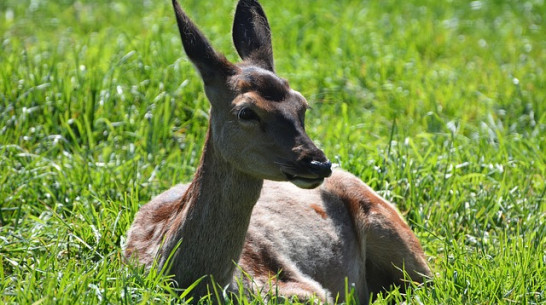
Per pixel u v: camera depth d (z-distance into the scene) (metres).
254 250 9.48
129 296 8.29
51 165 11.66
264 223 9.86
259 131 8.43
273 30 18.12
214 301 8.68
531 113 14.84
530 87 16.36
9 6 20.41
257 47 9.49
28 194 11.30
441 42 18.61
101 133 13.16
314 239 10.11
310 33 18.42
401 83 15.96
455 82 16.42
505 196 11.70
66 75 13.62
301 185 8.31
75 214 10.67
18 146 12.09
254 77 8.65
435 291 9.14
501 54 18.44
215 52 8.81
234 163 8.55
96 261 9.84
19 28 18.83
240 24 9.69
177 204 9.29
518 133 14.51
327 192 10.72
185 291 8.48
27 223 10.56
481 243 10.38
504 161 12.74
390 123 14.62
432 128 14.41
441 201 11.44
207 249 8.71
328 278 10.14
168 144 12.98
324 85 15.88
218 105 8.70
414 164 12.38
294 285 9.34
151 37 15.68
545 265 9.85
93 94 13.33
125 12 19.94
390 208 10.86
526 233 10.80
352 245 10.54
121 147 12.82
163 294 8.40
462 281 9.28
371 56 17.39
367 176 12.06
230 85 8.64
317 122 14.27
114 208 10.61
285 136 8.39
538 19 20.97
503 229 11.30
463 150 13.21
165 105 13.25
